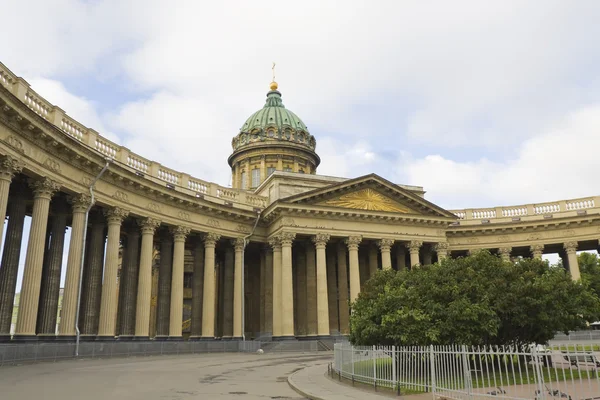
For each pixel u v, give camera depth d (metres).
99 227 39.69
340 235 50.56
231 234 49.12
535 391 13.30
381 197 53.19
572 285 25.48
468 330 21.89
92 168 35.50
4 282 31.61
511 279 24.81
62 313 32.94
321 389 17.33
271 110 82.81
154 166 42.91
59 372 22.19
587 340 42.91
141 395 15.32
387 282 25.75
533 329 24.16
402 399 15.20
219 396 15.60
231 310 50.56
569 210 57.12
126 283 42.41
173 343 39.72
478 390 15.16
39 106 32.44
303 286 53.66
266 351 42.91
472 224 58.69
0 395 14.55
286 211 48.78
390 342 22.62
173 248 47.59
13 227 32.72
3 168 27.89
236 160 79.81
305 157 79.06
